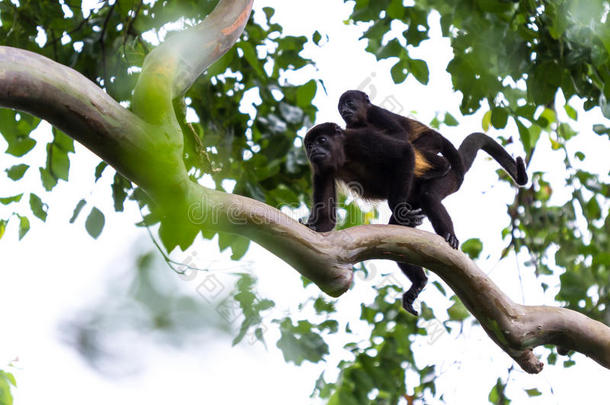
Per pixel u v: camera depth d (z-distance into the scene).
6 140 11.04
